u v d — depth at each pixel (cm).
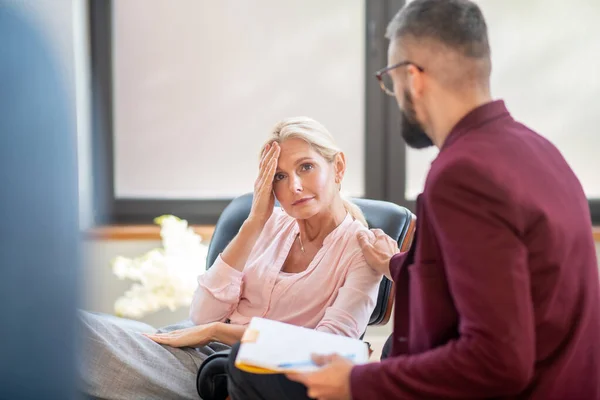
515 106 320
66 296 112
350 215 197
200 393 173
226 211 226
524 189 123
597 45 316
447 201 122
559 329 128
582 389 134
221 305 195
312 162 186
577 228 131
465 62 133
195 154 326
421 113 139
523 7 314
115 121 321
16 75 105
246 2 317
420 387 125
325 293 188
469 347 119
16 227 107
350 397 130
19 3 106
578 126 321
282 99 323
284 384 148
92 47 312
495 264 118
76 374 116
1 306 109
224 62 321
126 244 311
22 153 106
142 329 205
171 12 317
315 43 319
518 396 130
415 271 134
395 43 139
